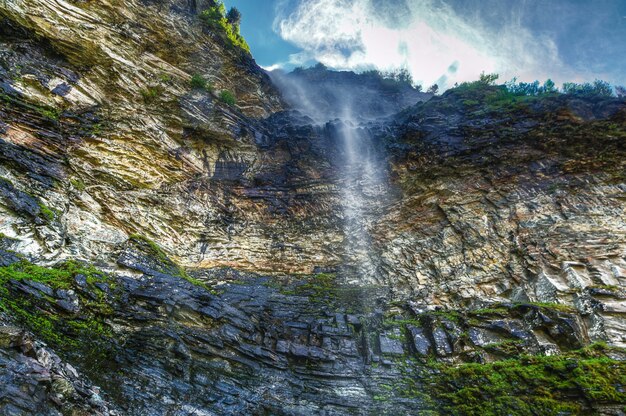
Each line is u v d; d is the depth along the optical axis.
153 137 19.12
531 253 14.15
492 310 11.75
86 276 10.07
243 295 13.46
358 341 11.60
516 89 25.45
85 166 15.41
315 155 23.64
